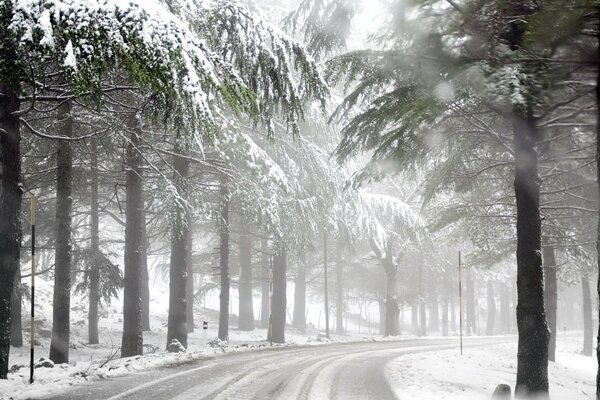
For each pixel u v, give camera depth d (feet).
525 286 38.70
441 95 31.55
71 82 24.41
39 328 87.10
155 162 66.08
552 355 75.56
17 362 57.00
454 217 75.10
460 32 28.27
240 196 62.18
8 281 35.04
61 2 24.72
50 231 83.10
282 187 59.52
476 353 76.43
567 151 46.06
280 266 98.94
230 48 34.86
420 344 93.25
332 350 70.69
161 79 25.22
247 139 57.00
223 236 90.17
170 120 36.11
